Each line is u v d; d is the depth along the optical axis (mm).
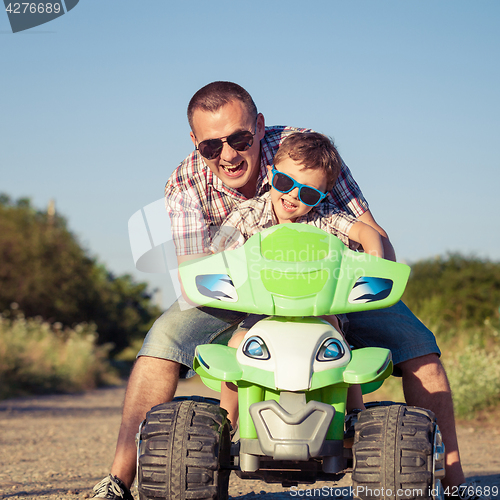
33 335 25031
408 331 3955
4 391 18609
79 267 38688
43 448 8336
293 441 2986
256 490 5215
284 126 4621
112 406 16078
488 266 25500
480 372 11570
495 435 9336
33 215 39594
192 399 3414
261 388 3213
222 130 4152
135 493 4641
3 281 36281
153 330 4008
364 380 3066
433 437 3039
